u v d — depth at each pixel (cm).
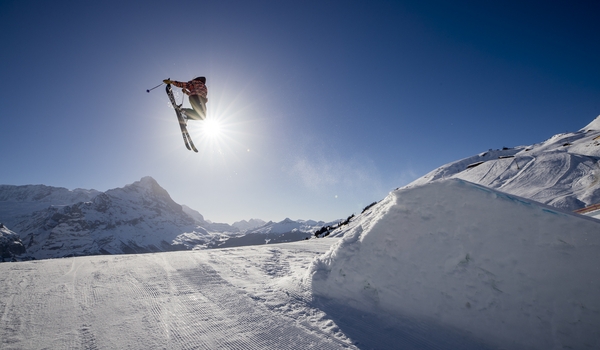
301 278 544
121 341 331
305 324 388
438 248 423
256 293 496
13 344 321
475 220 409
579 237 338
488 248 385
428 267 420
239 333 356
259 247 1095
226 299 466
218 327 371
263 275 618
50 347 317
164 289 508
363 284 461
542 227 362
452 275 399
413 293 417
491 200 408
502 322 349
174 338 340
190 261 735
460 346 348
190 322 382
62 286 518
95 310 416
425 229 443
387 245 464
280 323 387
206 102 709
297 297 476
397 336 368
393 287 434
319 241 1513
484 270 379
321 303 454
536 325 332
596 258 322
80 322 378
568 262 335
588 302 314
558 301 329
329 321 397
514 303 350
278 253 925
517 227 377
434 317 390
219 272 629
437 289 404
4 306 424
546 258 348
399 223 468
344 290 470
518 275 357
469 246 400
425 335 368
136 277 578
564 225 351
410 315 405
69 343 325
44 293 481
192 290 506
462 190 438
